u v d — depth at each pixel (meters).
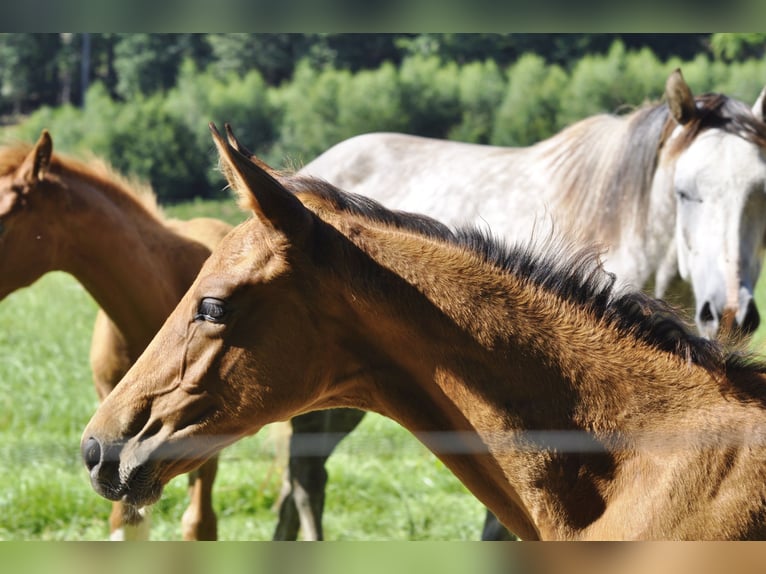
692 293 7.42
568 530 3.81
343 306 3.86
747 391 3.87
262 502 8.87
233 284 3.83
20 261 7.23
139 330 7.34
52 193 7.22
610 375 3.84
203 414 3.94
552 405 3.83
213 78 30.67
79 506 8.38
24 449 9.01
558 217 7.57
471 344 3.85
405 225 4.07
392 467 9.33
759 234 6.91
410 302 3.86
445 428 3.98
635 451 3.76
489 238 4.04
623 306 4.00
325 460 7.88
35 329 13.48
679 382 3.85
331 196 4.07
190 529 7.13
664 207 7.19
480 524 8.19
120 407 4.00
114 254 7.24
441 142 8.92
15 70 34.28
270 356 3.87
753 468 3.65
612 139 7.54
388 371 3.96
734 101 7.10
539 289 3.95
